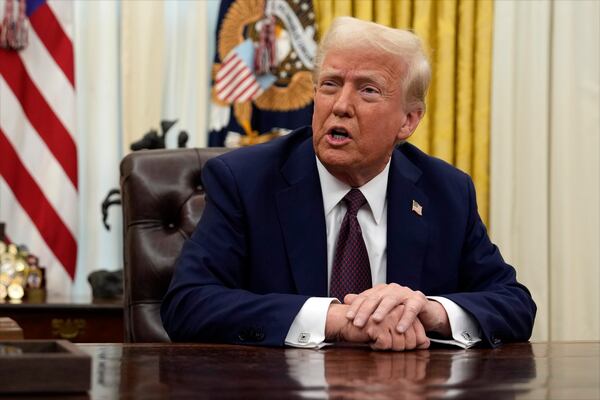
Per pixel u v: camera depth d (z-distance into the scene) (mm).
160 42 4387
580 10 4617
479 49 4570
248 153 2268
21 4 4207
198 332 1955
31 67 4270
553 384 1312
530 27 4602
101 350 1701
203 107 4414
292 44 4414
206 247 2129
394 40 2133
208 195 2219
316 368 1465
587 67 4629
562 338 4570
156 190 2508
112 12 4355
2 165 4223
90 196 4359
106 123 4352
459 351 1826
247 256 2172
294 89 4398
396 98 2141
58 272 4258
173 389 1216
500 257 2365
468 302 2000
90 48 4367
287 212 2174
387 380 1330
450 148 4551
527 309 2152
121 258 4348
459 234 2287
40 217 4254
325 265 2150
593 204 4602
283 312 1871
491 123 4582
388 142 2154
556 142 4594
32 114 4266
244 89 4375
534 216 4574
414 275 2209
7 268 3857
